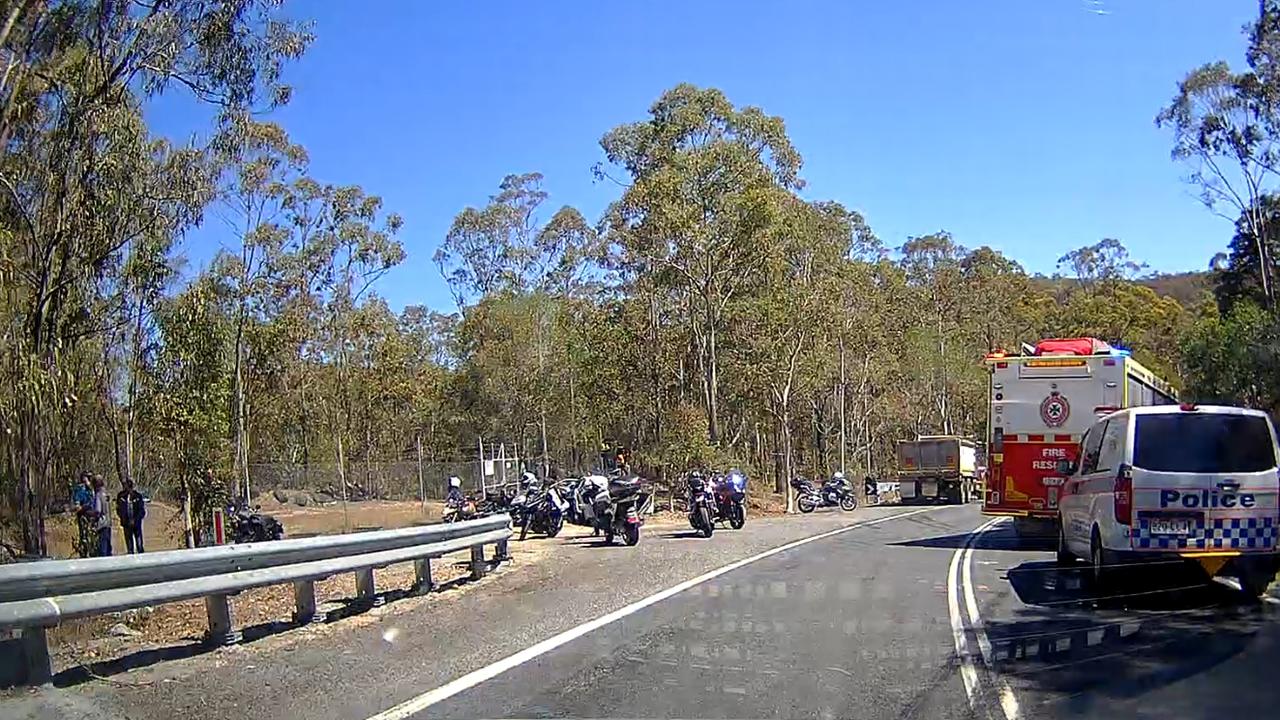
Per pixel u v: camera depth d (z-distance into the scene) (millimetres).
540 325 54094
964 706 7367
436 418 55812
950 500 44750
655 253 38719
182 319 21906
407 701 7562
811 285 43219
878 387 59438
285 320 36438
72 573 7473
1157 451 11672
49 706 7211
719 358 43906
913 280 66250
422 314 63438
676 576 15008
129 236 16625
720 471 35625
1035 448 19047
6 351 13930
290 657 9133
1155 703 7359
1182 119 41344
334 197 39562
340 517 37906
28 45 14320
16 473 14000
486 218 54812
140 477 23266
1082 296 75875
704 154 37531
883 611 11609
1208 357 42875
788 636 10086
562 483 22859
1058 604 11992
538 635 10227
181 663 8812
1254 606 11438
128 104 15875
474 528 14758
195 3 15828
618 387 47312
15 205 14984
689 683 8102
